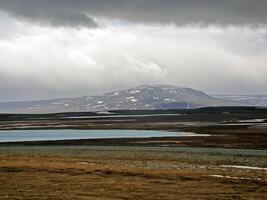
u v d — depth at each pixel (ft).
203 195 124.16
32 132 492.13
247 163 199.82
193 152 249.14
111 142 327.67
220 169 179.73
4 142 341.41
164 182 146.51
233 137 358.02
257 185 141.49
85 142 330.34
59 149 275.80
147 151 256.52
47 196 121.70
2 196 121.19
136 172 170.19
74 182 146.30
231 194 125.80
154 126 580.71
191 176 160.25
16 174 164.76
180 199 118.52
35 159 218.38
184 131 461.37
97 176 159.84
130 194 125.29
